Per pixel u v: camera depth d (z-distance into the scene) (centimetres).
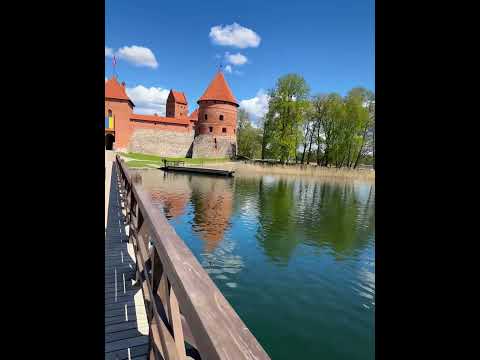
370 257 956
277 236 1164
